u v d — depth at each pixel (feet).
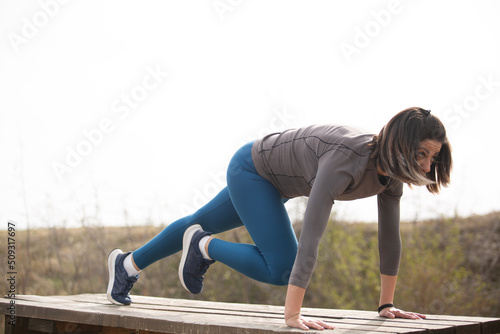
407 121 6.93
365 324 7.76
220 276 27.50
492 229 28.91
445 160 7.35
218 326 7.43
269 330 6.86
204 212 9.87
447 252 25.39
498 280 27.53
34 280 25.12
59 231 26.20
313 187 7.25
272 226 8.46
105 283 25.98
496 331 8.25
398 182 8.27
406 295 24.75
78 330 10.88
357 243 27.78
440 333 7.20
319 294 26.00
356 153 7.25
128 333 10.18
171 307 10.25
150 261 10.36
